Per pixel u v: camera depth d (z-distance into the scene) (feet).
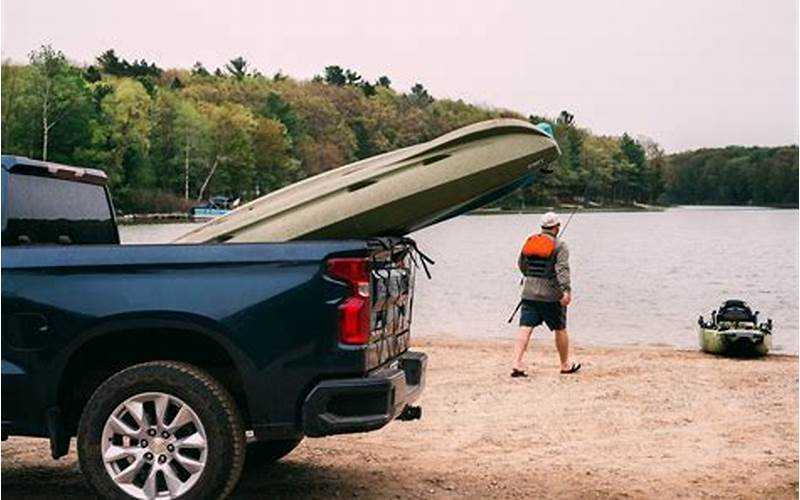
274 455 23.91
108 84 446.60
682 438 27.40
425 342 54.95
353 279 18.13
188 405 18.15
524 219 577.43
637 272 171.73
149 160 443.32
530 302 39.40
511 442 26.96
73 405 19.58
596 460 24.73
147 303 18.19
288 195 23.03
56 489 21.45
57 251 18.78
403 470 23.58
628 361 44.65
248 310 18.02
